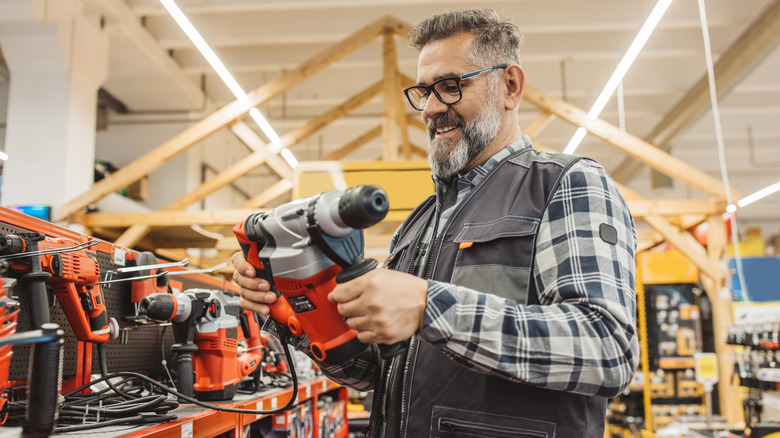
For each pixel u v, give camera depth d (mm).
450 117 1222
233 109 6641
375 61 9391
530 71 10070
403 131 9391
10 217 1363
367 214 883
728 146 12977
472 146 1215
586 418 1019
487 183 1189
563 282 980
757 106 10586
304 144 13594
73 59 7172
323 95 10648
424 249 1283
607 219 1022
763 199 16125
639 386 6438
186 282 2670
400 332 867
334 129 12766
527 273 1043
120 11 7707
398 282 877
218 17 8508
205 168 11555
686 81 9914
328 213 907
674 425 4559
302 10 8414
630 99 10930
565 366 895
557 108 6492
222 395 1767
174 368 2162
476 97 1210
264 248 1030
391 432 1126
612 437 6320
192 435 1319
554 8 8070
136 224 6633
